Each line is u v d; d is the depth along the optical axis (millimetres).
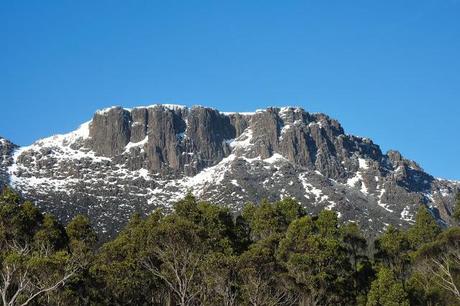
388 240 103000
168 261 71062
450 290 79625
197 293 69188
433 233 107500
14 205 81375
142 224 87688
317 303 80375
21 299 56875
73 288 65062
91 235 93500
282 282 73938
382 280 83938
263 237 95625
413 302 84438
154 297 76250
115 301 73188
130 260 75125
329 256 82062
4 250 74562
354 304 87375
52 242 80250
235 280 69812
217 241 81312
